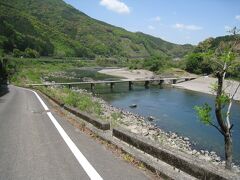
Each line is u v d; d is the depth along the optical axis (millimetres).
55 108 16391
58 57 164625
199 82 72312
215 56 9336
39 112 14680
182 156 5266
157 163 5609
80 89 59625
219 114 9016
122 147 6832
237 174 4273
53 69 115375
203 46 9852
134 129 19031
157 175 5242
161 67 107250
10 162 6211
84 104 17938
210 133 23766
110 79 84938
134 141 6883
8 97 26219
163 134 21766
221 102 8969
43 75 91312
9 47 133250
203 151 18203
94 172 5508
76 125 10500
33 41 154875
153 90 62438
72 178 5246
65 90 38406
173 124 27250
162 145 6105
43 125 10664
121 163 6031
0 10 182125
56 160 6305
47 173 5523
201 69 86062
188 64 91938
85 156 6551
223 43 9242
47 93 25875
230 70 9023
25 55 132625
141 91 60188
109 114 25031
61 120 11891
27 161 6270
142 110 35562
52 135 8844
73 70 120938
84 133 9094
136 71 110875
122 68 138625
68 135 8805
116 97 49281
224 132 9055
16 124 10977
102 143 7742
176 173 5027
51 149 7199
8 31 138375
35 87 44219
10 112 14922
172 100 45750
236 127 26484
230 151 8984
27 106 17828
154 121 28453
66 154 6742
